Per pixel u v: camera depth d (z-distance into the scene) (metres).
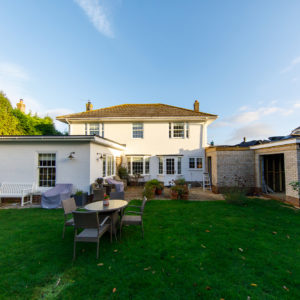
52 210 7.31
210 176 14.54
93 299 2.47
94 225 3.64
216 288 2.69
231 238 4.50
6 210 7.32
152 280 2.87
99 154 10.23
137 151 15.51
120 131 15.62
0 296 2.55
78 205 8.21
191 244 4.18
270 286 2.74
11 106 17.22
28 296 2.55
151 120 15.54
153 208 7.54
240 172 11.30
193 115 15.29
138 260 3.49
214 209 7.35
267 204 8.23
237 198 8.24
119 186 10.09
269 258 3.55
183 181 11.86
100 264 3.35
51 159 9.17
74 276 3.00
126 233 4.88
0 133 15.51
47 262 3.44
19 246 4.10
